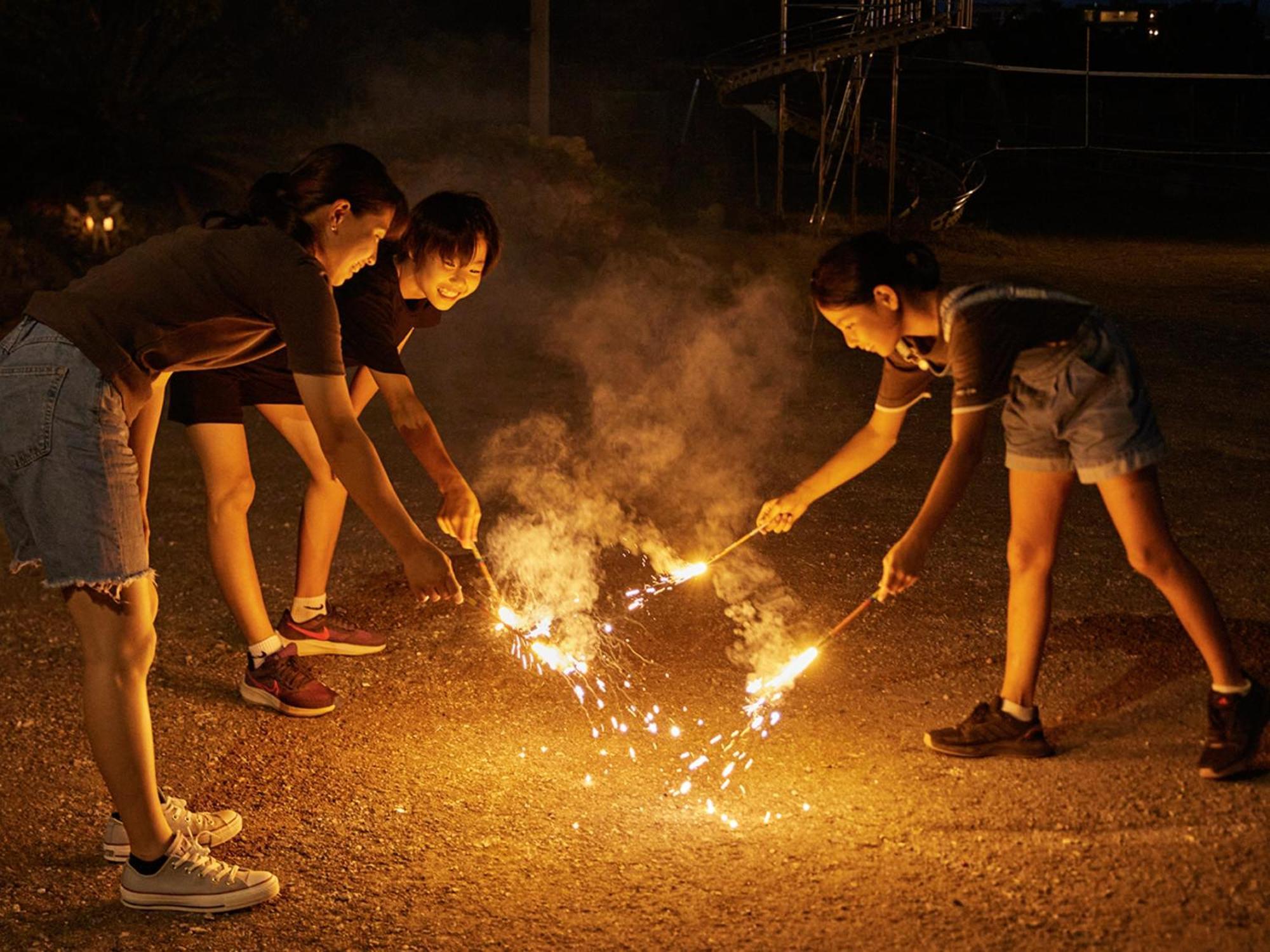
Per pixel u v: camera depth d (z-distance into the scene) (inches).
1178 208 1038.4
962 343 132.3
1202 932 110.0
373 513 126.1
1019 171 1236.5
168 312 122.1
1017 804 136.0
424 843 137.3
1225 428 329.1
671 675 181.5
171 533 244.7
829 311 136.9
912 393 151.9
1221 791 134.7
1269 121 1382.9
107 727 121.4
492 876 129.8
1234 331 488.4
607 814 142.5
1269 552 226.5
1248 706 137.6
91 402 118.4
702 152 1097.4
